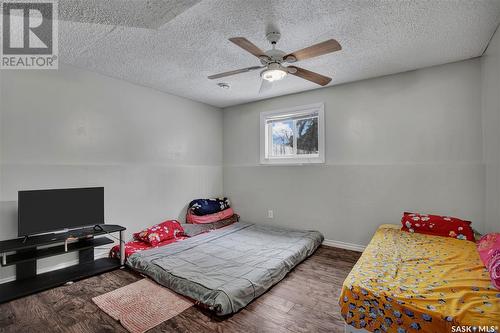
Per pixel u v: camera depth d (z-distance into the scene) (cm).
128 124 325
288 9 177
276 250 283
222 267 238
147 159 348
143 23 194
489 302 128
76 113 276
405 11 181
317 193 359
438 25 199
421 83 287
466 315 118
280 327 172
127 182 323
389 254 205
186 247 294
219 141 469
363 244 323
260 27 201
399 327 131
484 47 236
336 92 343
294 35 213
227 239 327
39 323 176
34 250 237
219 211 423
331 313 188
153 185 354
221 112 475
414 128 291
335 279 244
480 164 256
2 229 229
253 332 166
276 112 399
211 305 183
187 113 407
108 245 302
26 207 228
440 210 277
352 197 331
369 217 320
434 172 280
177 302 200
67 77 270
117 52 244
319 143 355
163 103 369
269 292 219
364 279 158
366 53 249
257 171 423
